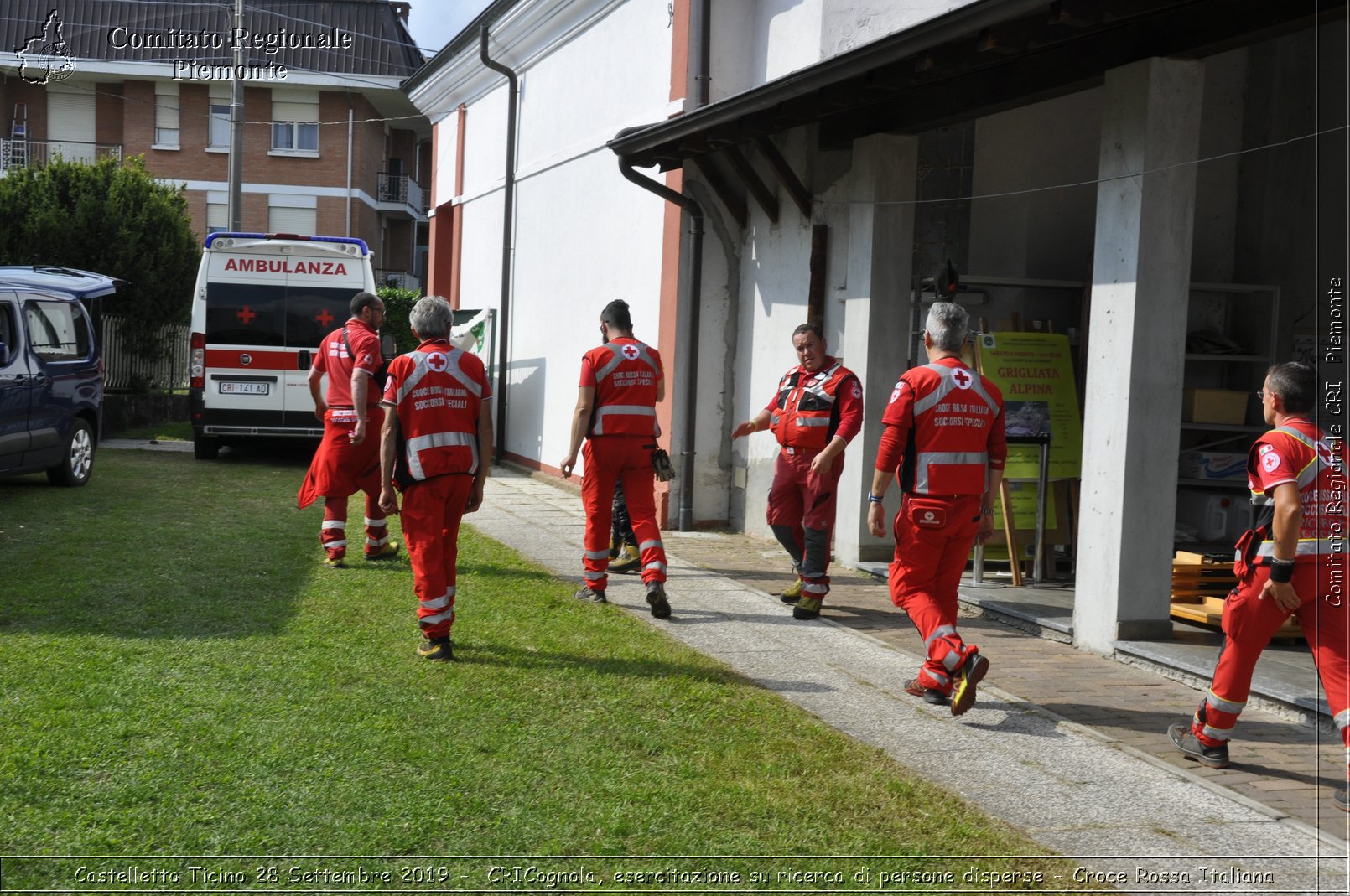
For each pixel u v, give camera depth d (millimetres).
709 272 10922
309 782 4105
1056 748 5012
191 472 13500
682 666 5969
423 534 5832
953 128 9570
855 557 9219
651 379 7285
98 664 5363
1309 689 5656
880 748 4910
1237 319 9664
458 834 3764
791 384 7422
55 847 3508
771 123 8445
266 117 35969
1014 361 8703
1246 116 9602
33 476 12477
